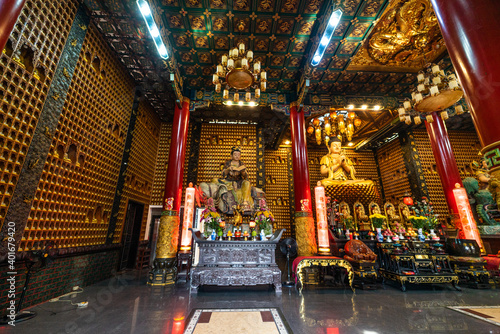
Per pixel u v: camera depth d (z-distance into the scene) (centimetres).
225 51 767
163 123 1173
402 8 652
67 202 527
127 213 825
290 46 746
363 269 591
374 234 720
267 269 557
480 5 258
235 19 659
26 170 410
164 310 404
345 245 668
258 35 709
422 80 695
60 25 493
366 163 1545
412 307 430
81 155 578
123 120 798
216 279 538
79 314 383
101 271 659
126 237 855
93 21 613
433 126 942
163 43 657
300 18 654
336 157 1131
